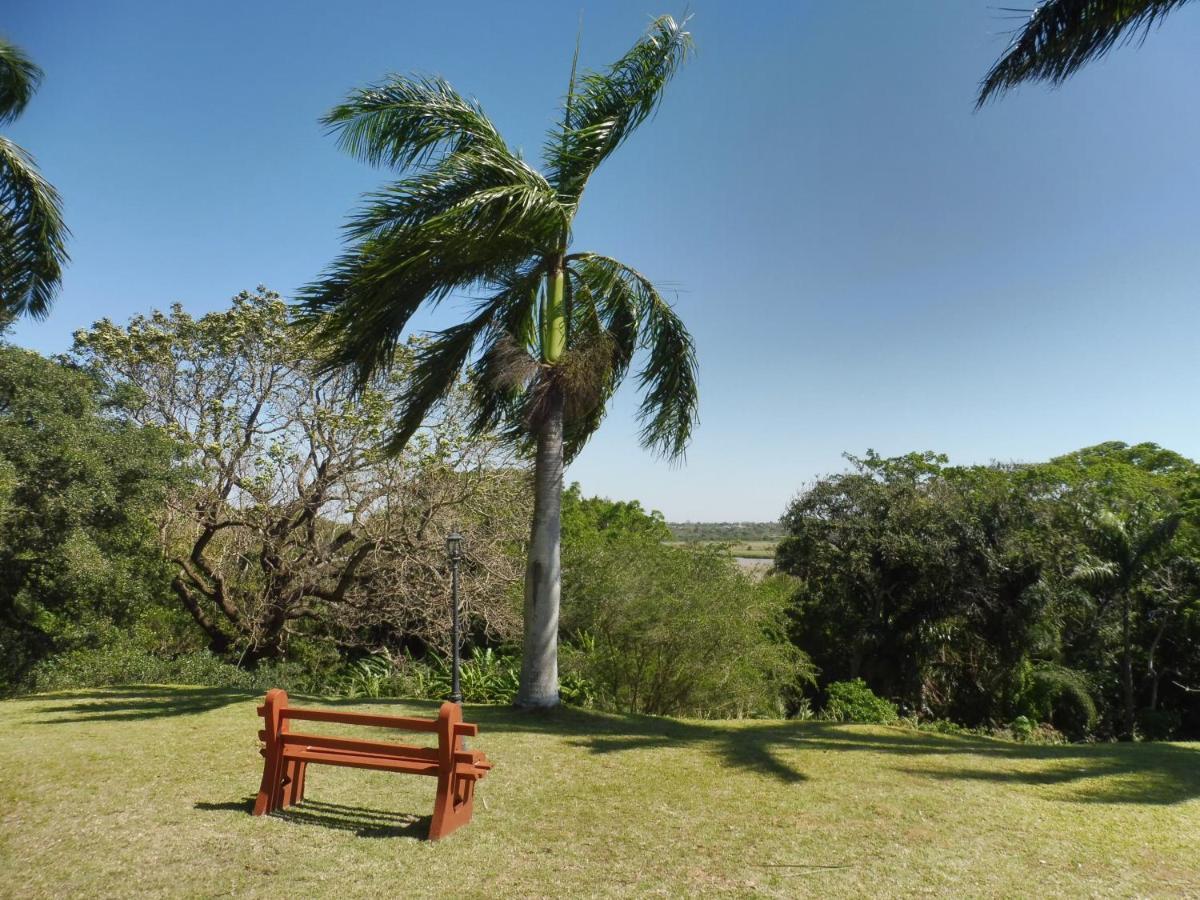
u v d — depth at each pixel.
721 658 11.90
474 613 16.62
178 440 15.25
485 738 7.21
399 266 7.12
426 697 11.88
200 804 5.06
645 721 8.70
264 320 16.41
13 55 9.38
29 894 3.70
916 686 21.64
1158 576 22.89
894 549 20.94
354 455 16.42
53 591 14.00
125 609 15.12
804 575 22.75
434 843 4.44
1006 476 24.25
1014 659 21.19
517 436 9.60
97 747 6.55
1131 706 21.88
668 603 11.63
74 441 12.35
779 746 7.54
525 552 17.88
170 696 9.55
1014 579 20.86
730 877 4.18
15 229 9.16
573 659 12.48
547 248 8.67
